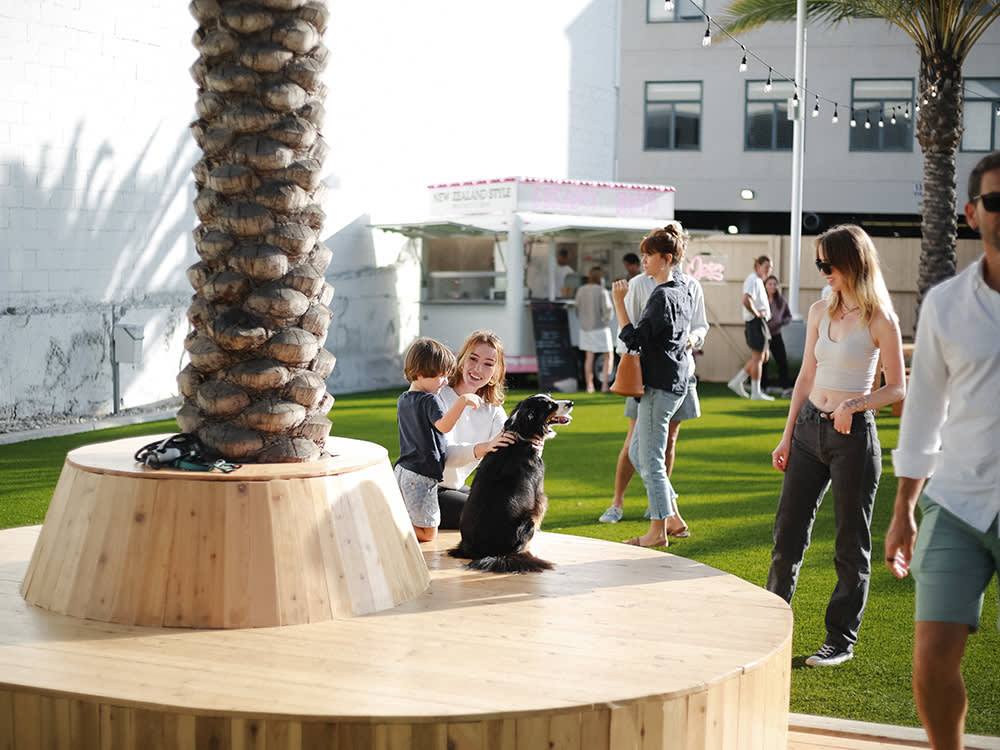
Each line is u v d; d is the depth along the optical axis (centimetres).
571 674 282
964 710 271
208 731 253
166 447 333
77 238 1072
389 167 1583
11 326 998
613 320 1605
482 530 408
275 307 335
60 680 270
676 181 2314
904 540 286
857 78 2231
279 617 319
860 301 394
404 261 1622
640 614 343
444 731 250
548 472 834
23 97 1005
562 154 2069
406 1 1602
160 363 1191
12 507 660
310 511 327
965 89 2198
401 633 317
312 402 346
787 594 416
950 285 273
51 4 1030
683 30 2288
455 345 1622
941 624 266
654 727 266
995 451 263
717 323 1730
